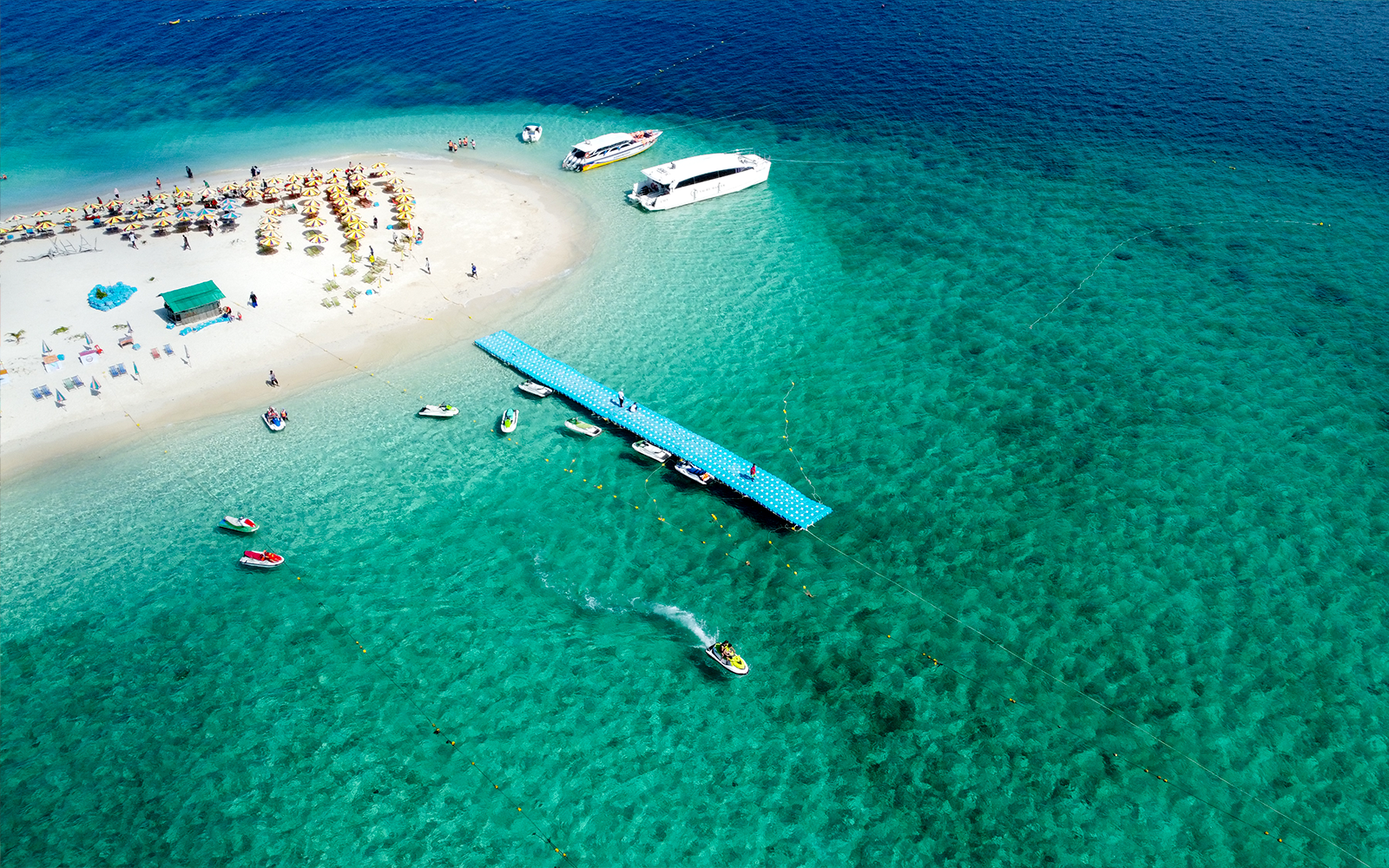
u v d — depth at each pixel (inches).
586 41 5152.6
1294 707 1658.5
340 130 4222.4
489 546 2026.3
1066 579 1920.5
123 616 1862.7
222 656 1772.9
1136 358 2583.7
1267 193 3390.7
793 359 2628.0
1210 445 2261.3
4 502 2148.1
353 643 1795.0
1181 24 5027.1
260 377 2549.2
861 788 1550.2
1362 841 1462.8
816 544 2022.6
